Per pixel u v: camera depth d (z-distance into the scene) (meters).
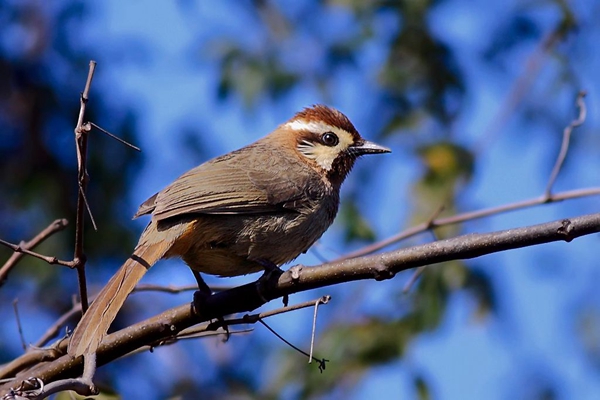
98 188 14.55
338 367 12.63
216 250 9.66
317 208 10.39
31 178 14.73
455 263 12.64
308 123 11.25
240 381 14.84
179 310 8.66
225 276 10.10
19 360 8.91
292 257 10.34
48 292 14.73
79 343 7.83
